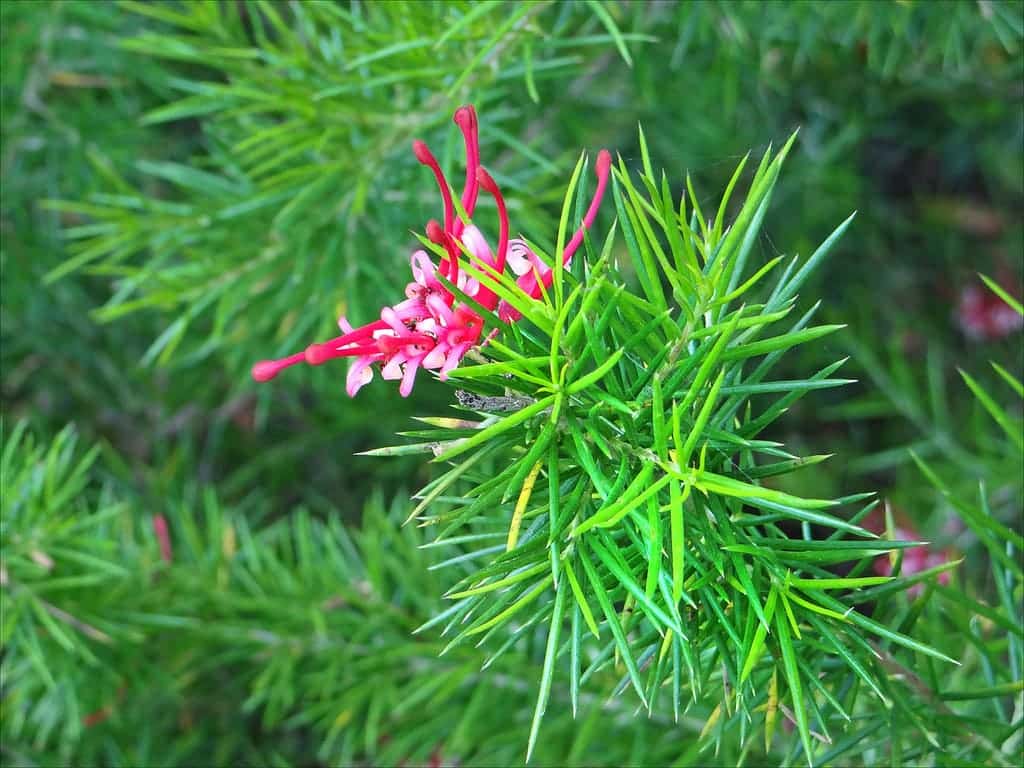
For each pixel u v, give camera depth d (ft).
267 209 1.51
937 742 0.97
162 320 2.01
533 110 1.87
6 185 1.87
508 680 1.41
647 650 0.86
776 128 2.12
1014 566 1.01
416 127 1.39
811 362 2.25
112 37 1.81
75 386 2.15
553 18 1.67
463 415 1.91
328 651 1.52
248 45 1.47
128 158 1.91
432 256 1.44
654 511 0.72
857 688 0.94
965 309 2.37
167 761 1.72
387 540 1.65
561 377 0.74
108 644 1.53
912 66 1.86
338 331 1.47
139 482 2.11
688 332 0.77
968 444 2.17
